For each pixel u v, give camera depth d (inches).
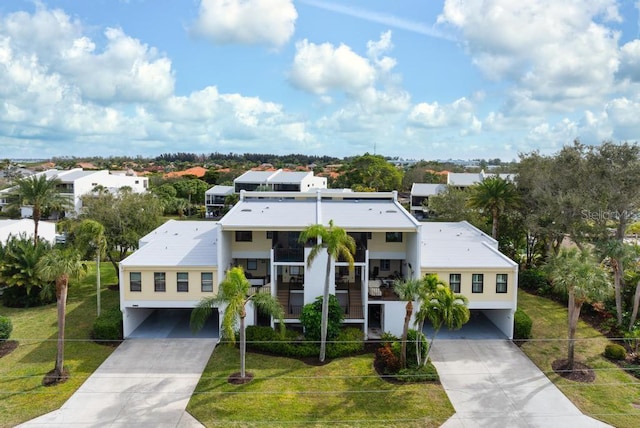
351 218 1296.8
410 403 893.2
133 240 1549.0
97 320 1197.1
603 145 1413.6
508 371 1024.2
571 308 1017.5
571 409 872.9
